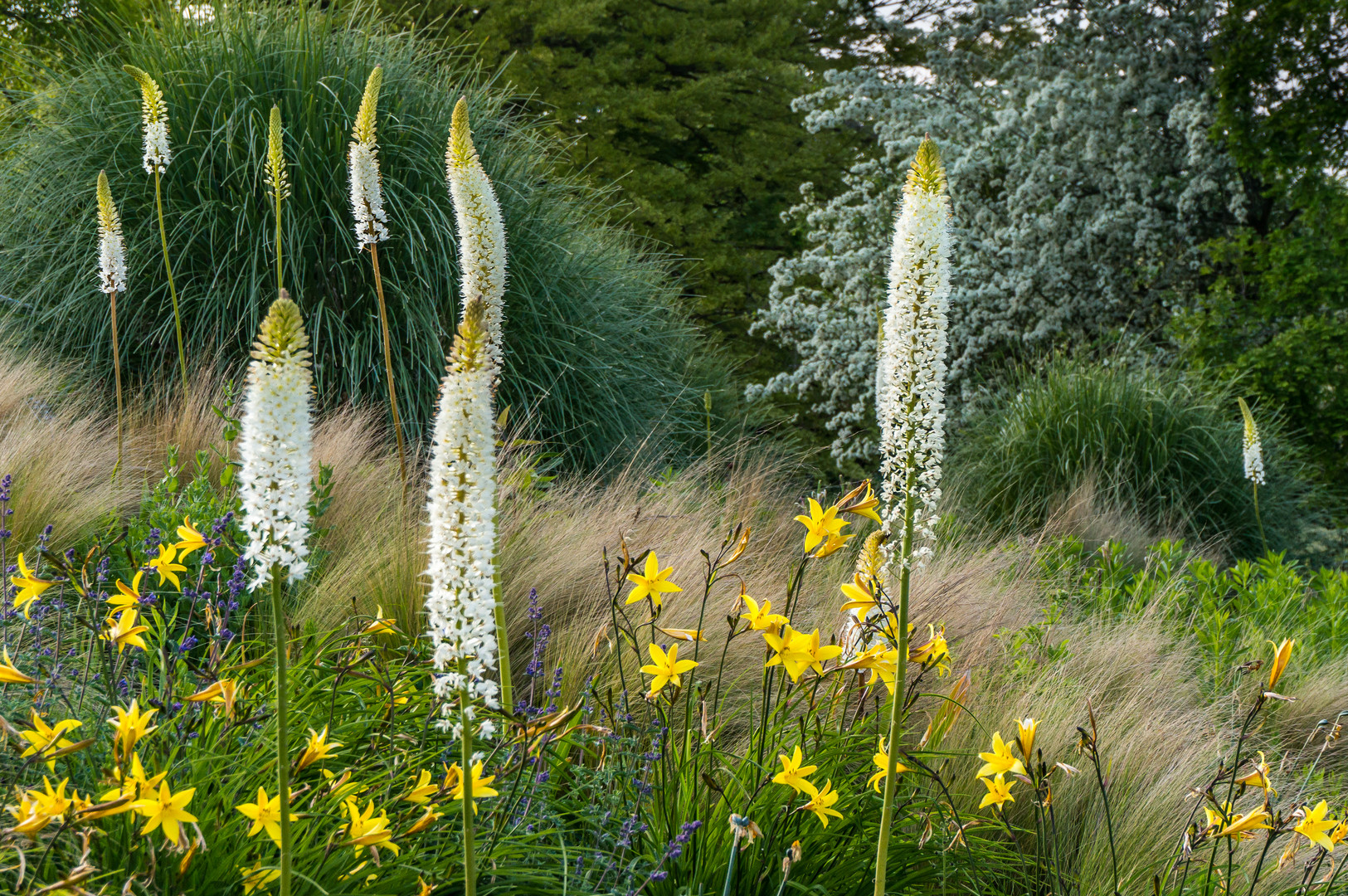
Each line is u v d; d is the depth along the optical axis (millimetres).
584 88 16766
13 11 10430
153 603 2449
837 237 13125
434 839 2260
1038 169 11758
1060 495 7879
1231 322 11445
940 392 2023
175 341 6465
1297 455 9945
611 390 7594
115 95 6977
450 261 6766
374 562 3898
